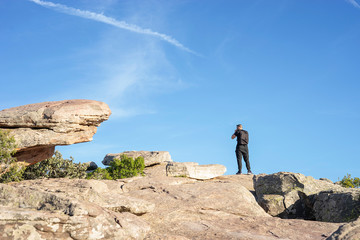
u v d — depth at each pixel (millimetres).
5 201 6875
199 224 8906
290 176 13508
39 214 6242
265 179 14180
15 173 14203
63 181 9727
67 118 13883
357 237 5156
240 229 8547
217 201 10492
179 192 11211
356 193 10891
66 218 6328
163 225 8734
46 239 6062
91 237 6375
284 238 7836
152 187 11914
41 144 13750
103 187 10070
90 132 15008
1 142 12953
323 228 8719
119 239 6707
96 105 14656
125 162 21312
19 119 13820
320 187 13375
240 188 11812
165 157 24531
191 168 19766
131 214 8281
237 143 21328
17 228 5961
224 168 21500
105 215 6914
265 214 10625
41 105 14891
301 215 12492
